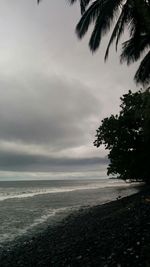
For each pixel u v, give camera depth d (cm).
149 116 1819
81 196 5453
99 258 950
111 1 1828
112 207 2356
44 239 1641
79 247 1158
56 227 2066
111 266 853
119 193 5906
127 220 1391
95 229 1454
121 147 2569
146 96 1748
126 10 1919
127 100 2520
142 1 1545
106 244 1067
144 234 1035
